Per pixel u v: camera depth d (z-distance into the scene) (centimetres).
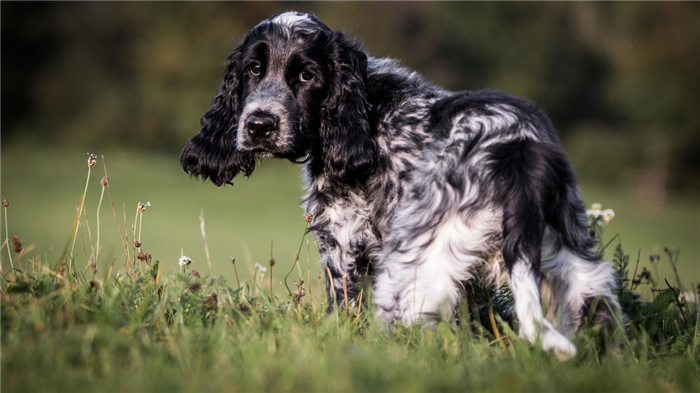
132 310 491
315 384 366
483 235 477
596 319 470
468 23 5481
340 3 5531
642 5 5072
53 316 454
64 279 545
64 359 386
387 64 648
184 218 2938
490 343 479
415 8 5500
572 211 482
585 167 5244
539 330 434
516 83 5297
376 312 511
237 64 661
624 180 5184
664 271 1736
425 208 496
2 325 444
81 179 4112
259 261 1820
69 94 5947
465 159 491
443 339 460
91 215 2789
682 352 503
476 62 5466
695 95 4794
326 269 610
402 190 575
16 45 6156
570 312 478
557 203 472
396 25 5419
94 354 399
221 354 405
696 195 5053
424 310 480
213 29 5884
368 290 546
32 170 4434
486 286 515
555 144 499
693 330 538
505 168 475
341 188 602
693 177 5091
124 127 5744
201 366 392
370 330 493
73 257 634
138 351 404
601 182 5234
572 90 5478
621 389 384
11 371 371
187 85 5844
